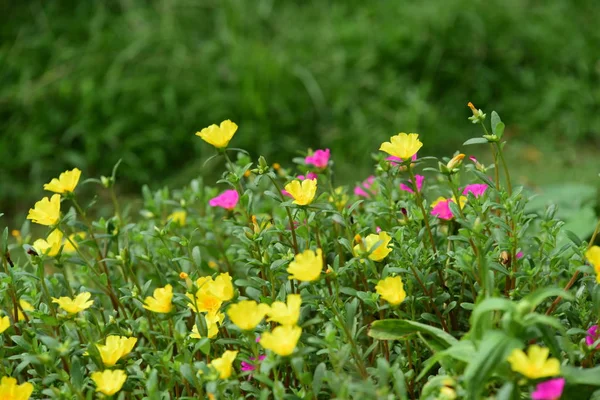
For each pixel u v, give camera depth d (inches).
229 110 137.2
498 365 73.3
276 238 82.5
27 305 82.4
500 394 71.6
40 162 129.4
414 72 152.3
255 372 75.6
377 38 155.1
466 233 78.2
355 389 73.2
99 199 125.7
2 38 151.7
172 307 76.8
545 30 160.4
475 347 73.5
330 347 75.3
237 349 79.4
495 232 79.3
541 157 133.6
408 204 82.2
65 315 77.6
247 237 79.6
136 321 80.2
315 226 82.2
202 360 80.4
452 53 152.9
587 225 93.7
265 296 80.3
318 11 171.8
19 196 126.9
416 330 76.7
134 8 161.8
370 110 141.4
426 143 136.3
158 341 81.6
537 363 71.9
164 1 161.9
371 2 170.9
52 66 144.3
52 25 154.5
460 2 159.8
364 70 149.8
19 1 158.2
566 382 73.6
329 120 140.5
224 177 81.0
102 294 83.0
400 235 79.1
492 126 78.7
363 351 80.8
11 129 134.0
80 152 133.3
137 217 117.9
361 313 80.6
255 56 146.6
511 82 152.9
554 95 146.9
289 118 137.6
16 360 80.8
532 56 156.6
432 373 78.8
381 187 82.4
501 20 159.3
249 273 81.8
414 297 79.5
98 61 144.5
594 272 75.7
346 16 168.9
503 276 80.0
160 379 79.7
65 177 80.7
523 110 147.4
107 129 132.3
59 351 75.6
